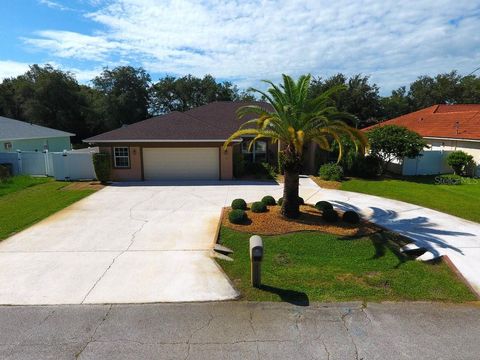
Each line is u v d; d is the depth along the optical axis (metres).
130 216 12.35
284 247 9.38
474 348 5.24
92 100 51.75
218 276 7.59
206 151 19.67
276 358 4.96
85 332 5.54
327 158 22.98
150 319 5.91
